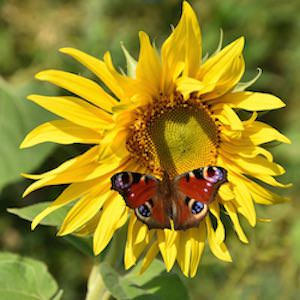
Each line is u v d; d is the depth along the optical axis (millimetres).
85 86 609
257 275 810
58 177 614
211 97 639
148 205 596
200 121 643
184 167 648
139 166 647
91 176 619
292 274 815
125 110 614
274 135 628
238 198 633
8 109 784
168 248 624
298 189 901
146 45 606
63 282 912
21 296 668
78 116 612
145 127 640
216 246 627
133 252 623
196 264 632
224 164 646
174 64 621
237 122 617
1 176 764
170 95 637
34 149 775
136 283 660
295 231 817
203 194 598
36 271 676
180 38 613
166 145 644
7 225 911
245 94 628
